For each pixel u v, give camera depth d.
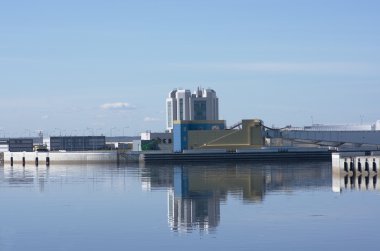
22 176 156.62
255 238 61.72
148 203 89.69
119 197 98.50
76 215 78.25
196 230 66.31
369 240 60.38
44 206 87.81
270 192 102.56
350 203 85.62
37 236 64.75
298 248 57.50
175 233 64.94
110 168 190.75
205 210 81.00
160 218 74.69
